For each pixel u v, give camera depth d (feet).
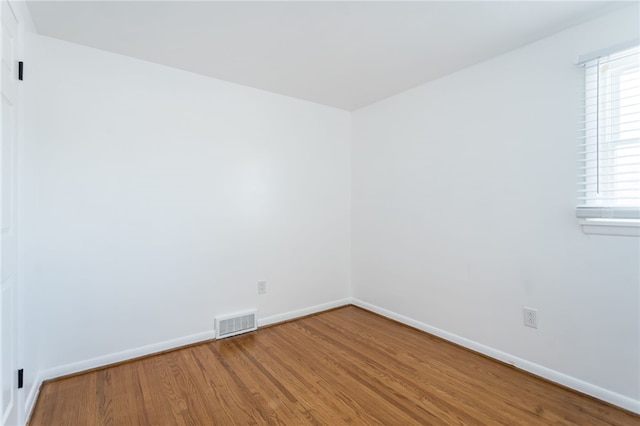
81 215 6.93
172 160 8.05
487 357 7.57
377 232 10.62
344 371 7.00
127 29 6.28
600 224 5.81
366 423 5.36
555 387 6.34
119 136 7.35
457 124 8.17
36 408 5.69
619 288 5.68
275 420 5.44
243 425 5.32
